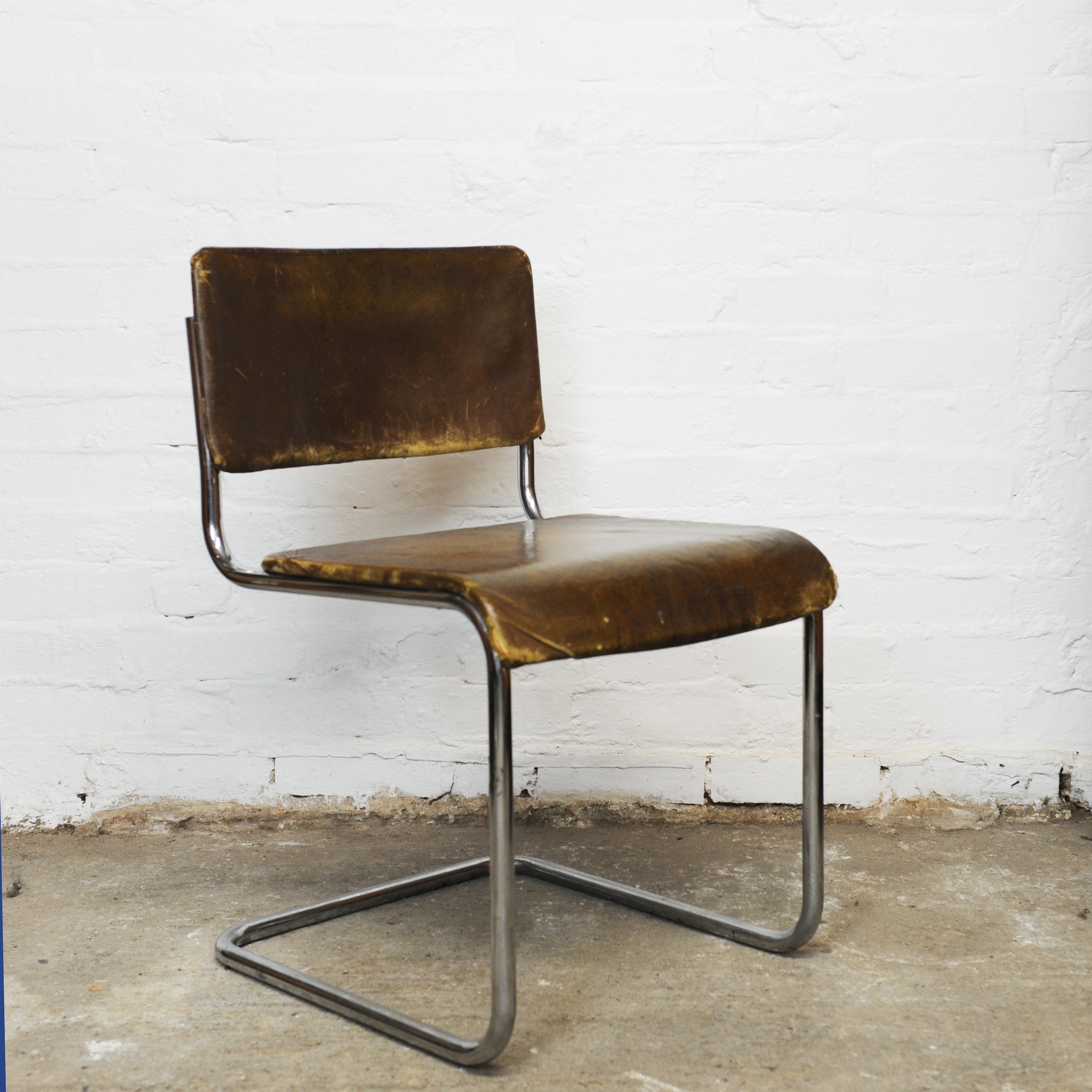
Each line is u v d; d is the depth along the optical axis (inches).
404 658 67.9
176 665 67.7
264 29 64.3
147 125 64.7
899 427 66.4
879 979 48.1
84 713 67.7
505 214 65.4
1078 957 49.9
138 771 68.0
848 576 67.3
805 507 66.9
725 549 45.3
